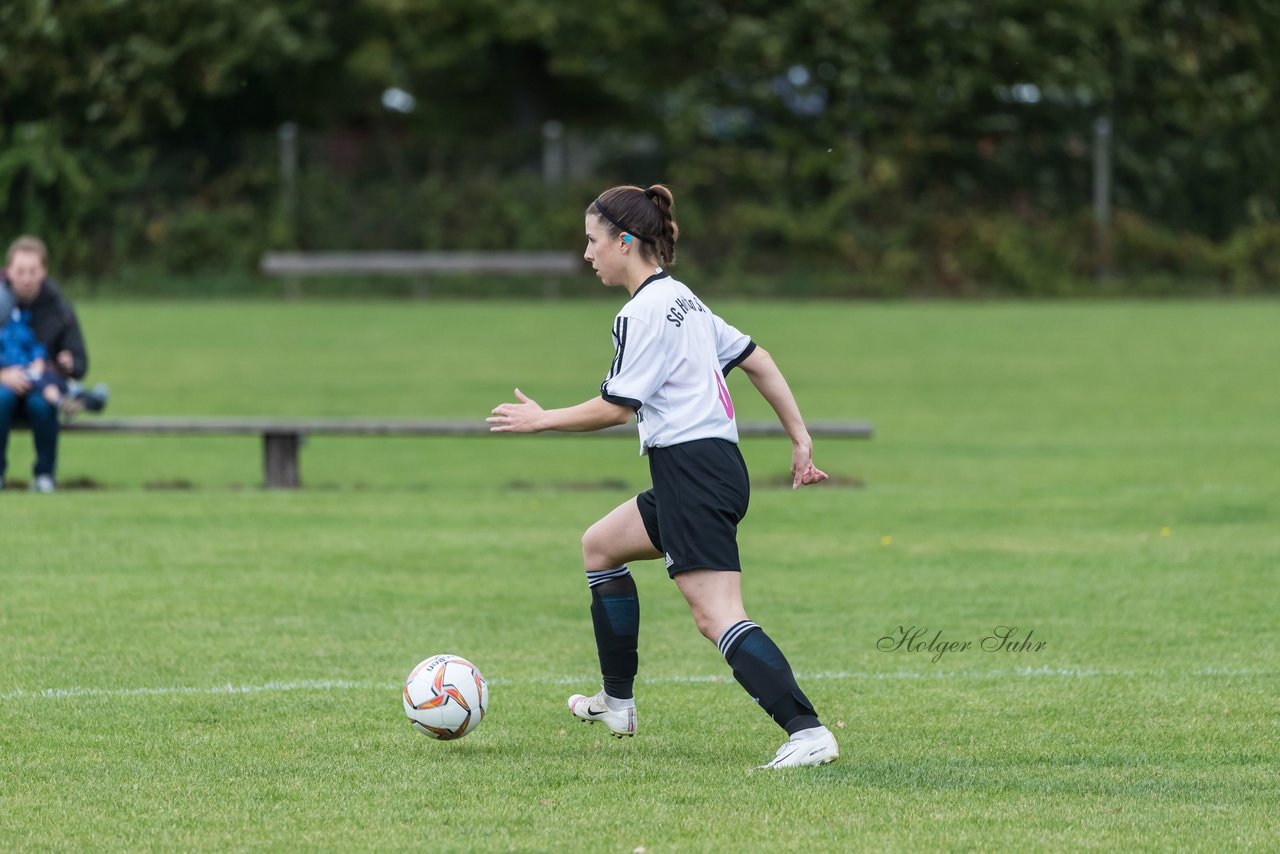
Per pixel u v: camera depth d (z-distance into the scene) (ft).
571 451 188.96
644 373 61.98
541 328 301.22
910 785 60.90
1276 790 60.49
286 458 151.23
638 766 63.98
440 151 375.66
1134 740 68.08
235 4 373.61
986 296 375.04
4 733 68.85
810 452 66.49
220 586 101.86
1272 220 386.11
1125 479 155.84
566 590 102.68
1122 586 103.71
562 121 446.19
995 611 96.63
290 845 54.08
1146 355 262.47
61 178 362.74
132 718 71.36
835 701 75.41
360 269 357.20
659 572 112.47
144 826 56.24
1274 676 80.12
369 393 220.43
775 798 59.11
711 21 396.16
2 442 141.08
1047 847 53.62
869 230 378.73
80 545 115.03
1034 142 385.29
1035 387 229.66
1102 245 378.53
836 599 100.37
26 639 86.94
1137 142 384.68
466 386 226.99
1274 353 263.08
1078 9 379.96
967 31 380.17
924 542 120.67
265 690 76.74
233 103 411.13
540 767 63.87
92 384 226.38
